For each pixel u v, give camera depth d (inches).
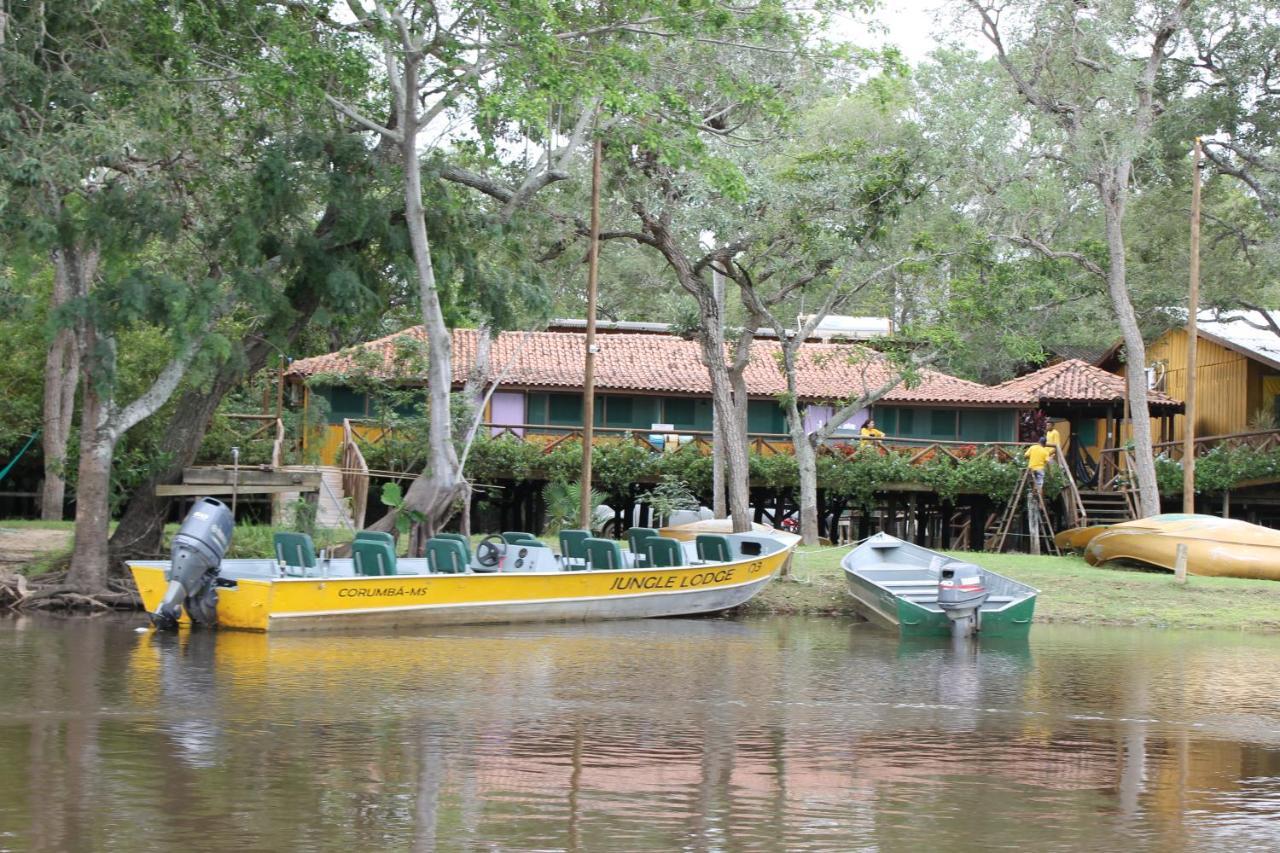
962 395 1521.9
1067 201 1393.9
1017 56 1223.5
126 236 782.5
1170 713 566.6
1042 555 1259.8
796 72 962.1
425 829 358.3
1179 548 1028.5
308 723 495.5
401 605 763.4
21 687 553.9
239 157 877.8
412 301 904.3
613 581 832.9
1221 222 1429.6
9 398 1373.0
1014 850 354.9
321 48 799.1
